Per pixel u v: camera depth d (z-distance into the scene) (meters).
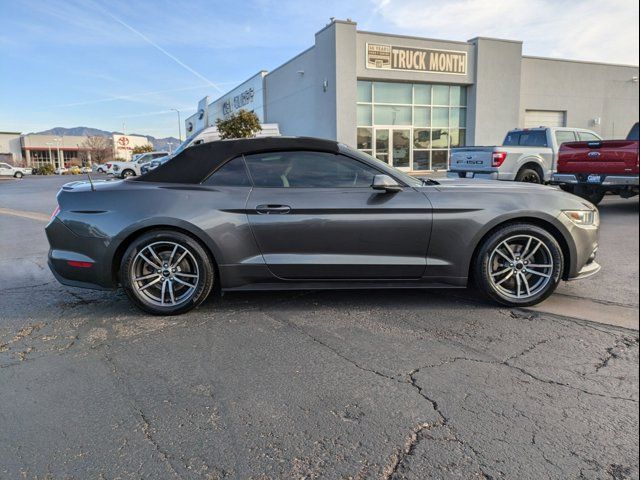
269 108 27.83
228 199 3.85
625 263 5.65
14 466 2.08
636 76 27.16
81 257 3.90
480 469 2.03
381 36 20.23
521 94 24.47
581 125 26.22
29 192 20.11
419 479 1.97
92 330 3.66
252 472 2.04
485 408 2.49
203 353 3.21
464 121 22.94
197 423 2.40
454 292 4.51
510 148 10.66
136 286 3.89
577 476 1.98
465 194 3.93
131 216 3.81
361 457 2.12
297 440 2.25
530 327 3.61
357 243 3.87
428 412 2.46
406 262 3.90
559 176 9.78
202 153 4.02
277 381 2.81
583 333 3.48
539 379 2.80
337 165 3.99
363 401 2.58
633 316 3.83
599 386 2.71
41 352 3.27
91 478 2.00
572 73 25.45
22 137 80.06
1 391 2.73
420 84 21.72
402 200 3.86
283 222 3.83
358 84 20.62
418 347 3.26
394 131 21.55
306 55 22.25
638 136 10.14
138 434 2.31
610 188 9.09
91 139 83.44
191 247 3.83
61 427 2.38
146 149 80.25
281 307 4.12
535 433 2.28
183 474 2.03
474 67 22.17
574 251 3.97
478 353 3.16
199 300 3.92
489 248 3.92
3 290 4.82
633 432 2.28
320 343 3.34
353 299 4.31
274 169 3.97
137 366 3.03
